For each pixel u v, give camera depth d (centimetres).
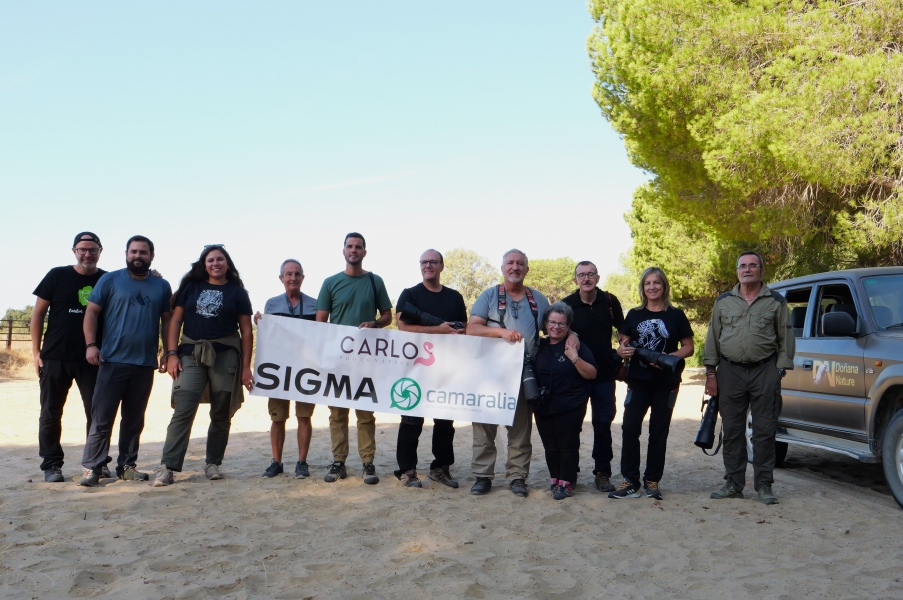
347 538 504
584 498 631
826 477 787
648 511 592
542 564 458
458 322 666
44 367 667
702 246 2219
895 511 600
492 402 648
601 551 488
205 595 396
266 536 505
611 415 673
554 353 638
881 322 677
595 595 409
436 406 662
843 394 688
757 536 522
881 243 1291
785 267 1706
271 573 432
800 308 801
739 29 1324
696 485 712
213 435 698
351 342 687
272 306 749
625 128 1598
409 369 675
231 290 684
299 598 396
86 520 538
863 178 1260
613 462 845
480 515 570
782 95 1269
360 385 680
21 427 1146
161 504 590
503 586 418
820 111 1233
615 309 683
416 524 540
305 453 709
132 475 680
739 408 636
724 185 1390
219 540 493
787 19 1334
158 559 450
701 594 409
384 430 1125
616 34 1520
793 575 438
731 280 2194
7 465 788
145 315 667
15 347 2728
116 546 476
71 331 668
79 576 416
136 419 680
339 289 707
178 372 668
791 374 777
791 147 1226
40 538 487
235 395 689
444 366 666
